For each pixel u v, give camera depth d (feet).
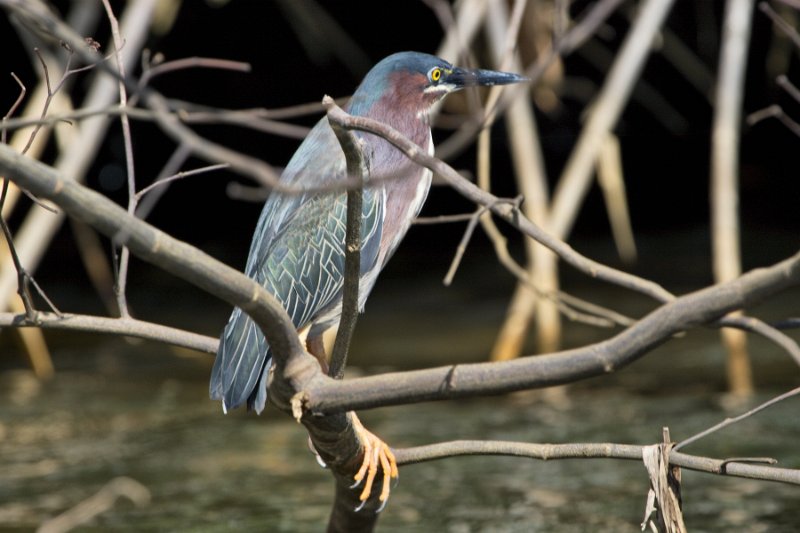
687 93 80.64
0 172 11.10
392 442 35.55
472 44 43.29
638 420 36.88
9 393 43.68
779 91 76.69
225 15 71.51
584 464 34.58
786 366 42.86
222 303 59.11
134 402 42.11
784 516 28.78
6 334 52.85
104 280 59.36
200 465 34.40
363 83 24.86
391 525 29.09
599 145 41.83
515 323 44.04
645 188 77.41
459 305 56.70
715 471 15.93
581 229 71.36
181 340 18.56
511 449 17.57
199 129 75.31
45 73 16.76
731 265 36.55
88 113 12.30
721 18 70.54
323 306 22.56
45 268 64.75
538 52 41.81
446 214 73.31
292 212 22.75
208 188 76.13
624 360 13.47
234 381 18.80
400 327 52.70
